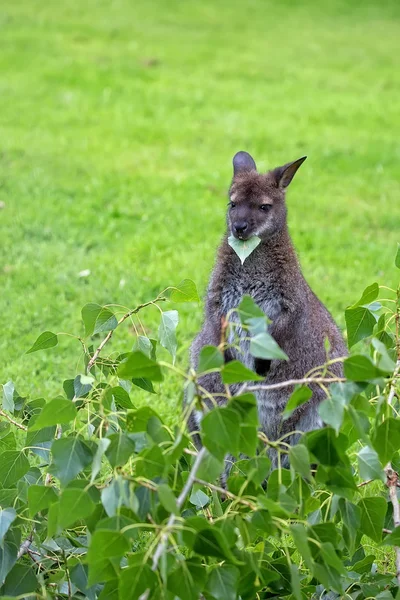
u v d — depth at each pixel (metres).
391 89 34.59
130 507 6.01
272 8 49.31
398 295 7.53
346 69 37.59
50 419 6.52
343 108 31.25
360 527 6.79
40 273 16.25
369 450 6.43
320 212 20.66
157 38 39.94
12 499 7.02
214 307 10.71
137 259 17.20
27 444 7.48
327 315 11.03
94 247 18.00
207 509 7.44
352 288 16.31
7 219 18.70
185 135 26.58
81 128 26.53
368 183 23.30
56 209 19.52
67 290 15.55
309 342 10.45
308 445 6.43
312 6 50.34
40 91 30.00
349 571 7.12
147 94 30.89
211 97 31.39
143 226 19.11
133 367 6.14
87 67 33.38
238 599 6.66
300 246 18.39
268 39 42.25
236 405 6.09
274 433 10.34
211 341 10.66
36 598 6.60
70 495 6.06
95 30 39.84
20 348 13.30
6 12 41.56
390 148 26.47
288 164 11.11
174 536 6.37
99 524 5.97
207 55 37.78
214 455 6.10
